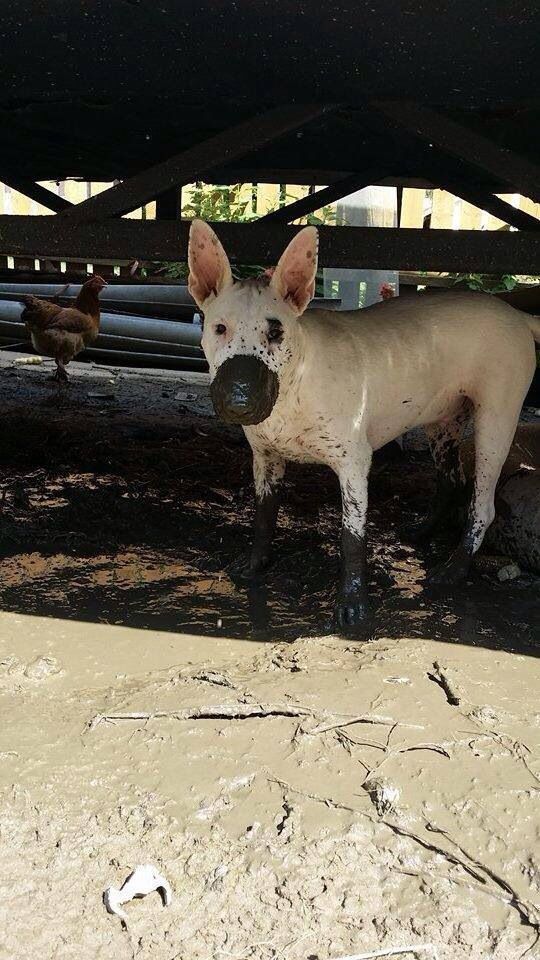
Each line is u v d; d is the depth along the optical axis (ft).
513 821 2.93
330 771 3.15
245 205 13.05
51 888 2.58
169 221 5.10
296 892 2.60
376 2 3.88
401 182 7.87
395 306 4.71
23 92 5.07
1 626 4.18
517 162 4.65
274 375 3.75
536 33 4.00
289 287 3.81
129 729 3.35
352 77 4.54
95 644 4.05
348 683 3.74
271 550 4.94
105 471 6.61
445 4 3.87
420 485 6.59
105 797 2.98
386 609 4.53
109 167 7.55
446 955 2.41
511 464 5.49
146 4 4.05
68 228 5.17
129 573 4.89
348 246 5.07
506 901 2.60
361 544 4.40
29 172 7.94
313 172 7.75
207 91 4.90
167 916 2.51
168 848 2.76
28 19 4.28
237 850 2.76
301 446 4.36
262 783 3.07
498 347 4.69
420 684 3.75
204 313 3.90
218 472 6.76
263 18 4.09
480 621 4.42
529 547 5.07
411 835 2.84
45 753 3.19
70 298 11.48
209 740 3.31
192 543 5.35
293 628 4.29
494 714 3.51
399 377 4.47
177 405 9.20
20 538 5.29
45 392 9.38
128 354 11.19
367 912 2.55
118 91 4.95
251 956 2.39
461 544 4.91
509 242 4.95
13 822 2.83
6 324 11.43
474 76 4.45
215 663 3.91
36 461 6.75
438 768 3.18
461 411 5.14
